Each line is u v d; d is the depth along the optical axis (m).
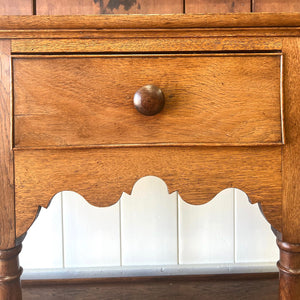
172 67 0.59
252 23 0.58
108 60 0.58
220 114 0.59
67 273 1.09
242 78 0.59
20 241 0.63
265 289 1.00
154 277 1.07
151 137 0.59
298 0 0.76
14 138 0.58
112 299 0.95
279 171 0.61
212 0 0.76
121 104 0.59
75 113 0.59
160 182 1.09
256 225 1.11
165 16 0.57
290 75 0.59
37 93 0.58
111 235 1.10
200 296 0.97
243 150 0.61
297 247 0.62
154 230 1.10
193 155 0.61
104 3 0.75
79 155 0.60
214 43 0.59
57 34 0.58
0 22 0.56
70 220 1.09
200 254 1.11
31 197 0.60
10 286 0.64
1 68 0.58
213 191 0.61
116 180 0.60
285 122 0.60
